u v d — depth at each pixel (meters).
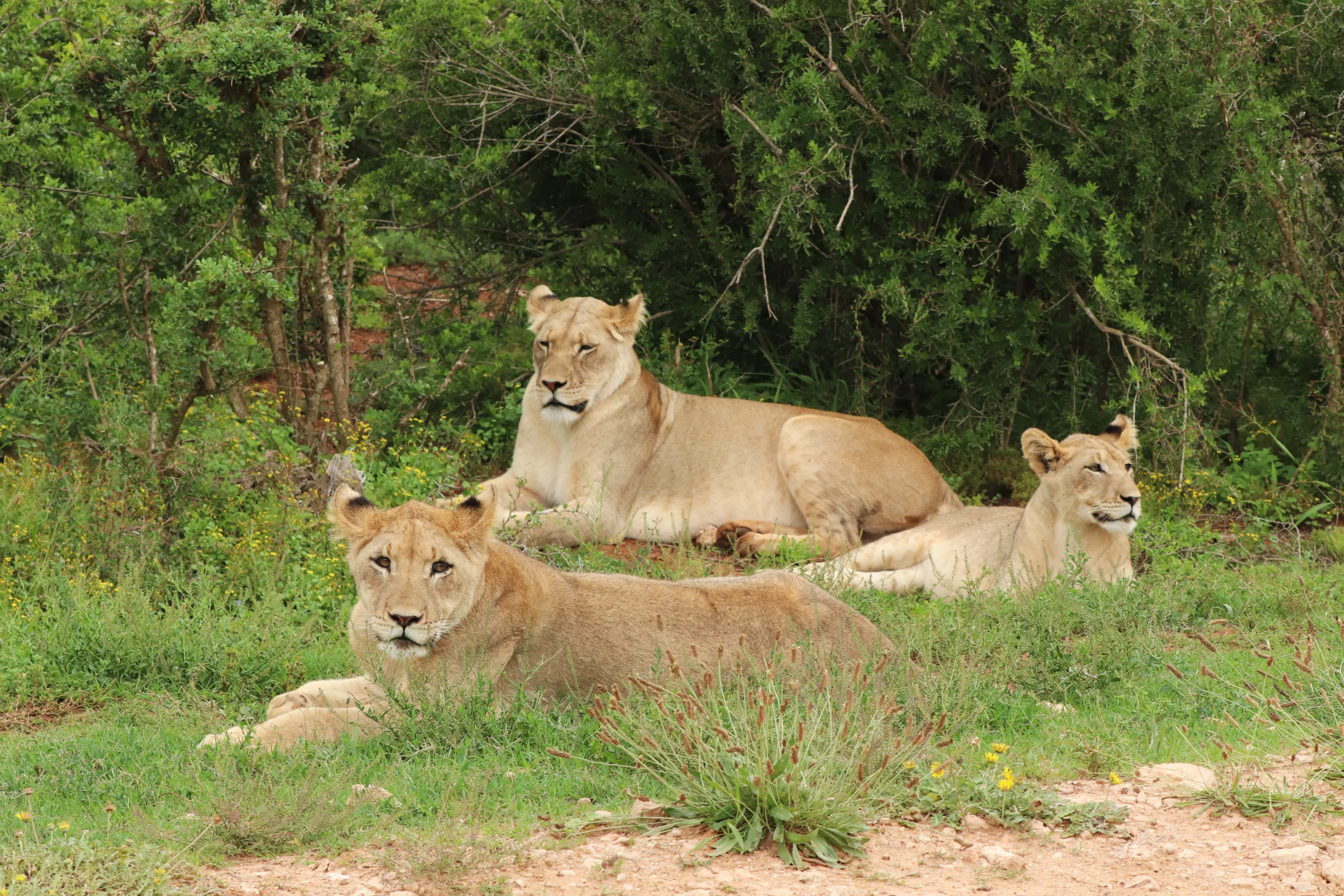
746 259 15.37
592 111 17.36
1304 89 16.45
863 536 14.72
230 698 9.60
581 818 6.77
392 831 6.64
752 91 16.45
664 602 8.66
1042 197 14.84
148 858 6.04
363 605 8.45
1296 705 8.19
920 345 16.95
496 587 8.38
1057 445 12.27
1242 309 17.22
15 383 15.45
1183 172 15.84
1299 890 5.89
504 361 18.61
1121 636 10.24
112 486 12.70
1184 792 7.16
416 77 17.98
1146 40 15.26
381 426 16.06
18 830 6.63
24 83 16.03
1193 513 15.21
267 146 14.42
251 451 13.87
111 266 14.22
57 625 10.41
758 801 6.52
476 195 17.98
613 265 19.42
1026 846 6.48
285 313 16.59
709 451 14.77
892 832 6.64
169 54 13.36
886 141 16.19
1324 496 16.14
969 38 15.80
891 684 8.26
